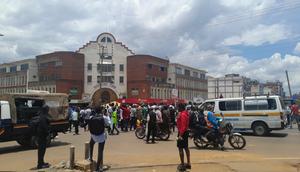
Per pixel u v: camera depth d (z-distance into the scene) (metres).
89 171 10.83
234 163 11.37
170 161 11.93
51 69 83.69
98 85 82.00
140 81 82.81
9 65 96.12
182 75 98.06
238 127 22.39
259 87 94.62
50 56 83.88
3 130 15.36
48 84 83.06
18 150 16.30
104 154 13.98
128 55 85.94
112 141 19.19
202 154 13.60
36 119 11.62
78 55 82.81
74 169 11.04
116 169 10.91
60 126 17.97
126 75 85.31
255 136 21.50
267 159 12.22
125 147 16.53
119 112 26.52
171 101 70.44
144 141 19.19
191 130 15.99
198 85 108.88
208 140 15.55
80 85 83.00
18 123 16.06
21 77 91.44
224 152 14.41
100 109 10.89
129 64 84.75
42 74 86.25
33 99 16.92
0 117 15.34
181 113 10.58
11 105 15.97
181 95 97.06
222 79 83.06
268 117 21.41
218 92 83.31
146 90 82.31
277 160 11.99
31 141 16.64
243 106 22.33
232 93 81.56
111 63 84.69
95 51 84.62
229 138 15.79
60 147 17.00
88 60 84.50
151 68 85.12
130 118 26.45
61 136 22.61
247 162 11.56
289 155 13.47
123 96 83.69
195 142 16.00
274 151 14.72
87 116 26.45
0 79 99.50
